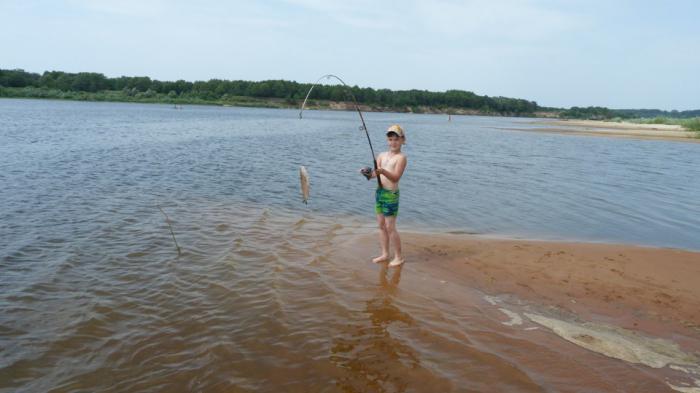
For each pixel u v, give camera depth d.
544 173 16.34
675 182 15.18
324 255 6.36
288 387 3.37
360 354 3.84
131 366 3.59
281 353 3.82
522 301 5.12
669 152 27.50
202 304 4.70
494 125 69.44
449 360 3.78
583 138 39.41
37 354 3.72
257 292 5.02
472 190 12.42
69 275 5.36
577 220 9.48
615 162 20.91
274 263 5.93
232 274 5.52
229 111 83.69
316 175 13.94
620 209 10.67
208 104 121.69
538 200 11.37
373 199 10.74
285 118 61.22
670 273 6.18
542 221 9.29
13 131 24.30
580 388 3.44
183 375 3.48
